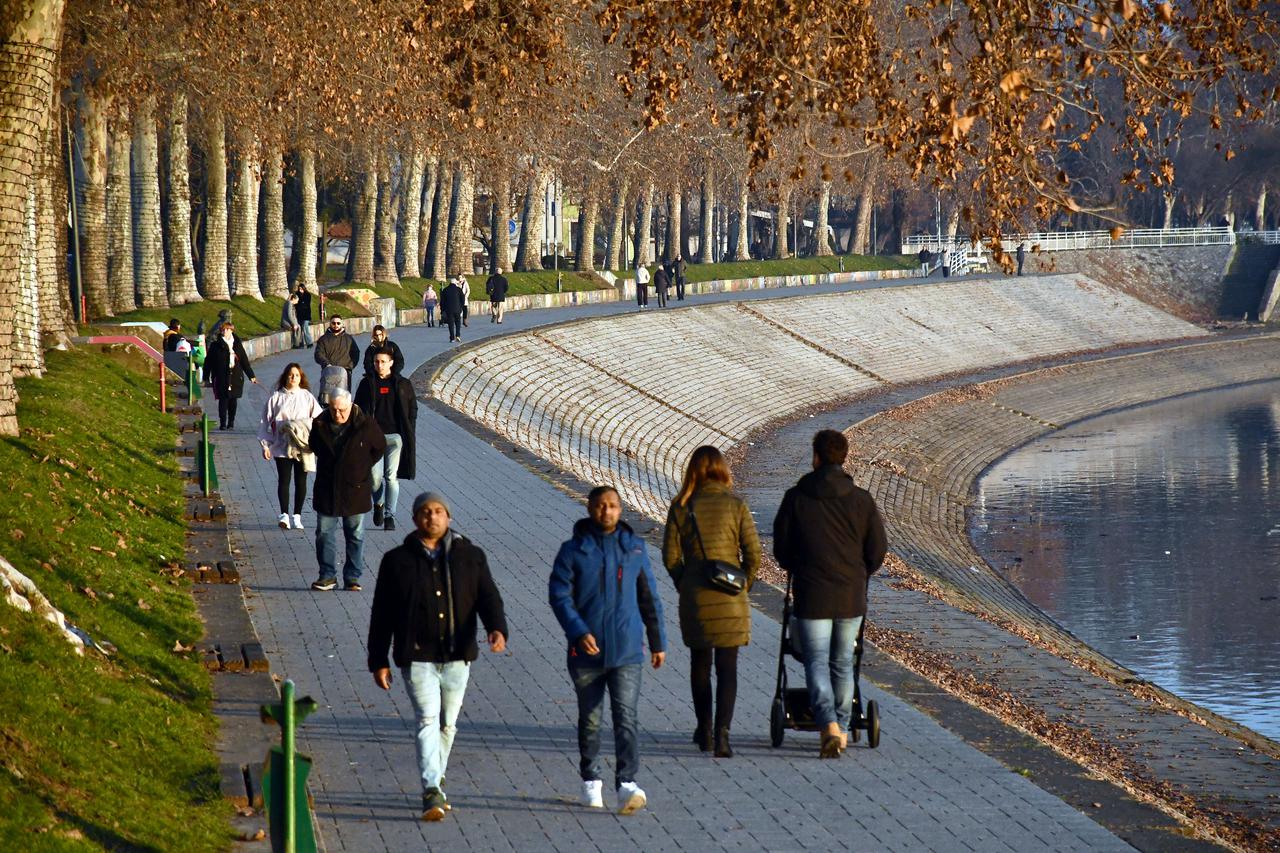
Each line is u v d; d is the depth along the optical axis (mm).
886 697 33812
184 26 92875
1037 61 43219
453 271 185750
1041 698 41156
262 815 25234
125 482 54219
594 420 118375
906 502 114562
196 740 28562
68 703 27062
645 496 101375
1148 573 90812
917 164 45625
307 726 30312
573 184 193000
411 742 29422
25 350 70438
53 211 84812
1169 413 182500
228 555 46938
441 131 102938
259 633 38250
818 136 161375
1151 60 42906
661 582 46219
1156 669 67562
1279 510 112625
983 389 177125
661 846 23953
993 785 27328
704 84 158500
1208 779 34656
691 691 31500
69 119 102812
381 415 51688
